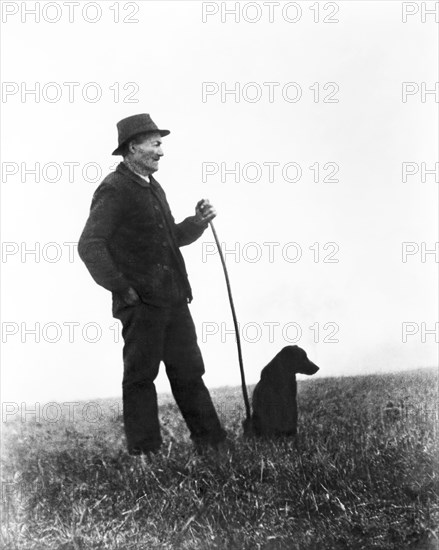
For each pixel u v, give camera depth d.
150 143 7.76
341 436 7.75
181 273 7.87
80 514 6.86
